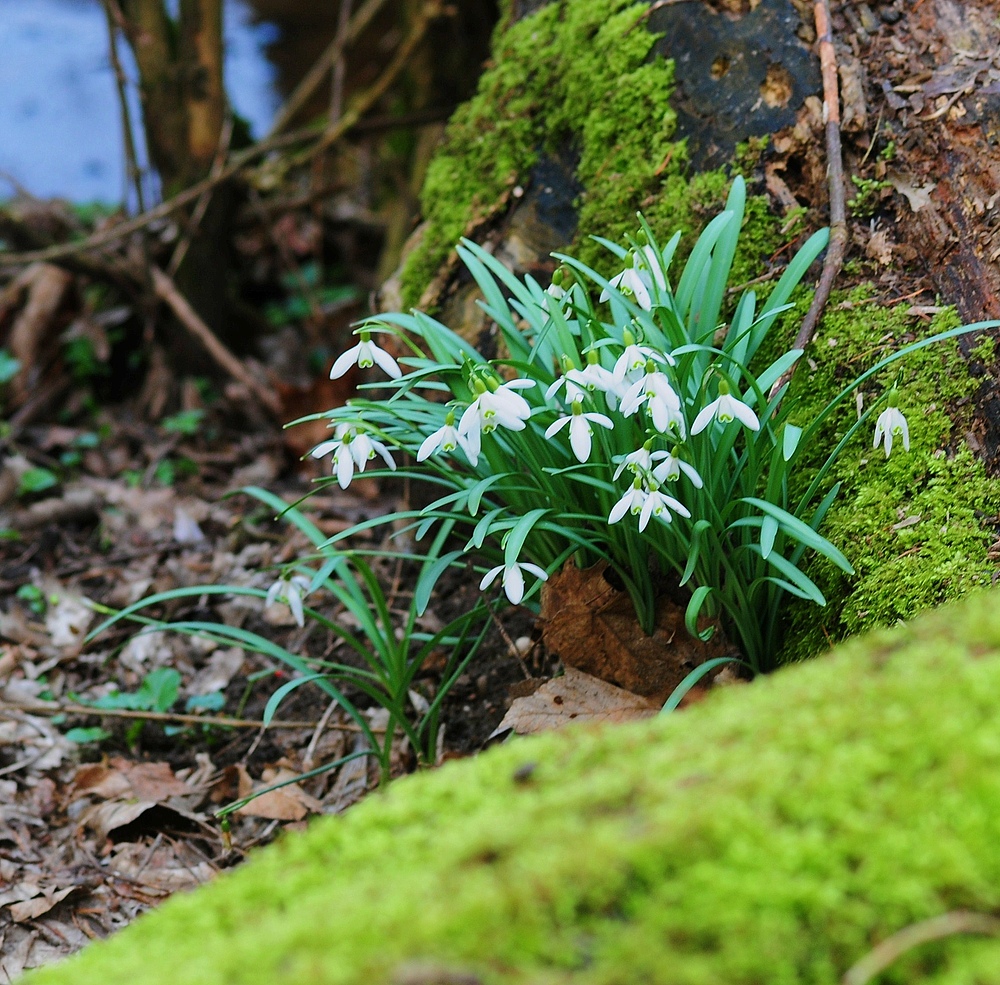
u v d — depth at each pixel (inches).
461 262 127.6
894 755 39.8
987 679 41.8
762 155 107.3
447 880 38.1
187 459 177.9
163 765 113.6
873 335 96.0
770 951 35.0
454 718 111.7
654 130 114.2
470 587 126.7
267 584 140.9
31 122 337.4
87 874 99.8
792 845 37.1
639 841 37.3
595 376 74.6
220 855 103.3
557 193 122.8
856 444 93.4
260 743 117.6
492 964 34.6
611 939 35.2
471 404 75.8
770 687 48.3
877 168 102.9
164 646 132.3
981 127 98.6
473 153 130.6
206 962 38.2
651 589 88.7
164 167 196.5
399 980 34.1
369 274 231.1
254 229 225.9
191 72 189.2
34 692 123.6
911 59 105.0
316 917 38.3
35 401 190.7
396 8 304.3
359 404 88.8
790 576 75.0
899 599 83.8
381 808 45.5
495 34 141.2
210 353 193.5
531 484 90.5
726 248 94.4
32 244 194.9
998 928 35.7
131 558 152.0
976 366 92.0
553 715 88.6
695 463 83.4
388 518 87.0
